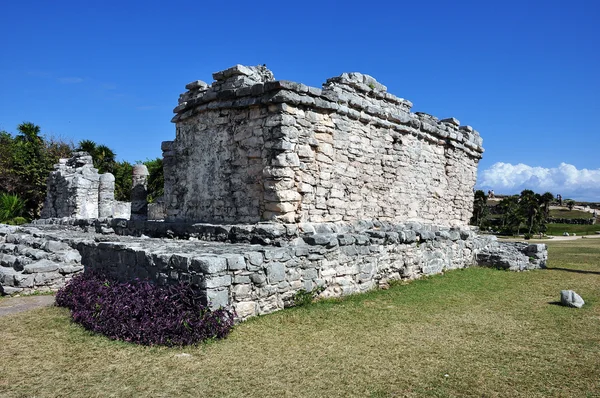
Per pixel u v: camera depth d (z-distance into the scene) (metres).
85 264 11.16
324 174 11.62
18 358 6.32
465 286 12.12
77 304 8.46
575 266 17.00
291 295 8.87
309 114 11.20
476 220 56.56
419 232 13.14
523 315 9.14
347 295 10.18
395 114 14.16
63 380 5.59
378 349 6.80
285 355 6.45
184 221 12.91
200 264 7.21
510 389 5.49
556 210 78.88
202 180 12.62
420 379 5.72
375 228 13.06
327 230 11.40
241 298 7.79
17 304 9.52
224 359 6.25
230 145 11.73
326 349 6.73
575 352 6.88
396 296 10.45
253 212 11.10
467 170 19.28
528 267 16.03
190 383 5.49
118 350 6.60
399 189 14.59
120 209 27.06
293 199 10.71
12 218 27.05
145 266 8.43
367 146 13.13
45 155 33.38
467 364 6.28
